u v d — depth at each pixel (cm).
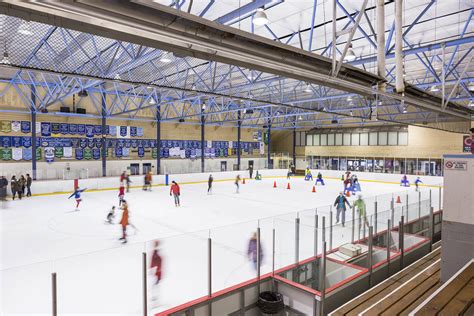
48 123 2627
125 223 1105
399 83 663
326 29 1402
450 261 566
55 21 368
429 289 575
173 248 734
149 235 1169
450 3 1136
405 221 1063
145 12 362
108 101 2930
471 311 326
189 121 3544
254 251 804
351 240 858
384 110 3634
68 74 880
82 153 2812
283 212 1602
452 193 557
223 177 3256
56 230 1229
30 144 2545
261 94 2964
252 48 477
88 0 324
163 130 3353
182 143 3519
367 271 747
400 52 656
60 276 555
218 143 3862
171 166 3428
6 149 2433
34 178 2412
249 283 675
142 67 1927
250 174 3419
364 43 1562
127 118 2970
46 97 2580
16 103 2466
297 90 2789
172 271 713
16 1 293
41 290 544
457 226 553
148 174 2427
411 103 1040
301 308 661
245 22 1306
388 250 833
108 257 617
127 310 574
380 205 1482
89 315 554
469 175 537
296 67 544
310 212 1287
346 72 621
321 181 2878
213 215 1525
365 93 797
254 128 4262
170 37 392
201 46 425
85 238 1123
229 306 642
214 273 738
